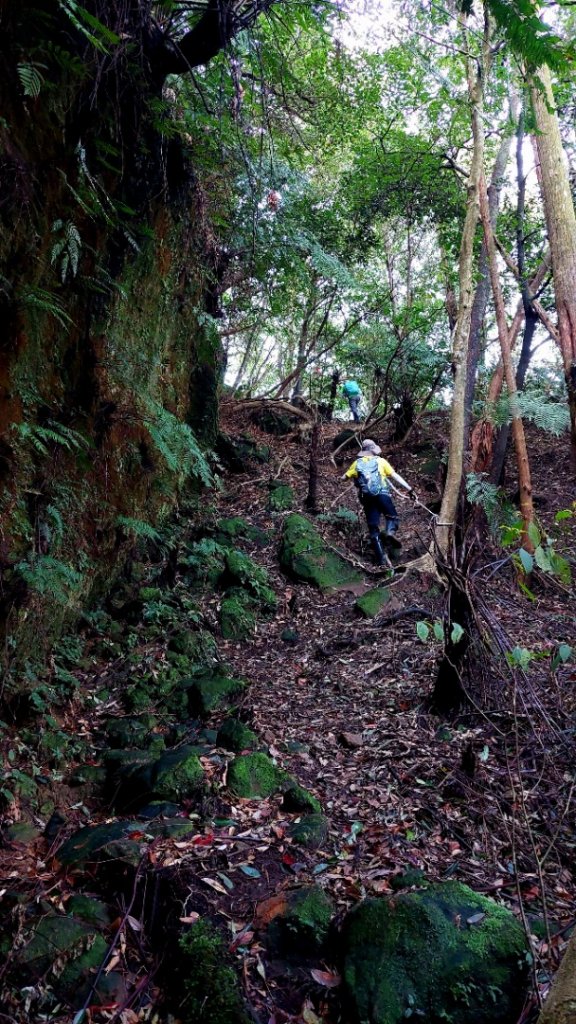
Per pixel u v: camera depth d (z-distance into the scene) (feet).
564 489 32.48
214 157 20.57
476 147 22.91
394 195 33.22
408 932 8.39
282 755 13.88
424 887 9.50
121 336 17.72
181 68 15.96
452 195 32.58
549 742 13.19
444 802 12.20
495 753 13.39
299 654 19.52
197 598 21.18
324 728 15.17
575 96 22.41
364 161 32.60
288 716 15.78
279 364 55.67
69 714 14.89
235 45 15.69
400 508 30.58
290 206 27.81
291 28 17.38
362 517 29.17
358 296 36.19
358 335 40.37
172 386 22.44
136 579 19.72
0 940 9.00
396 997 7.86
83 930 9.26
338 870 10.36
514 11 9.94
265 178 23.43
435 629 11.85
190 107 18.86
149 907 9.68
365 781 13.01
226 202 23.93
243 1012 7.88
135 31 14.53
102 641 17.16
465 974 7.93
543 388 34.42
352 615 21.84
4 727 12.93
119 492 18.60
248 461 32.50
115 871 10.34
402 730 14.76
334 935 8.95
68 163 13.84
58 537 14.82
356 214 33.81
